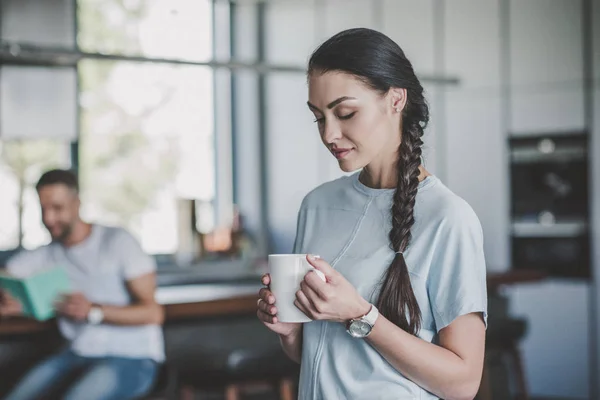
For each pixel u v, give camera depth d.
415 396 1.58
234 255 5.70
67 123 5.48
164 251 6.60
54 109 5.43
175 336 4.10
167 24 6.81
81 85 6.59
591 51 5.68
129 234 3.52
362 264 1.64
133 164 6.82
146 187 6.87
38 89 5.37
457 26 6.19
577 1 5.72
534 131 5.90
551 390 5.80
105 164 6.72
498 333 4.65
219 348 4.22
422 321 1.59
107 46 6.66
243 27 7.09
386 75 1.55
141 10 6.73
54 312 3.32
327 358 1.65
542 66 5.87
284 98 6.97
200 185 7.09
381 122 1.56
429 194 1.62
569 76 5.77
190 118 7.03
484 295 1.58
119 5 6.67
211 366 3.85
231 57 7.11
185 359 4.12
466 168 6.17
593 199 5.67
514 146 6.00
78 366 3.40
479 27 6.09
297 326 1.73
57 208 3.41
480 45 6.09
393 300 1.56
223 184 7.20
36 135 5.40
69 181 3.44
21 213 5.86
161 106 6.91
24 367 3.76
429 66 6.32
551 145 5.87
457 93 6.20
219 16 7.08
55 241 3.53
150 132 6.88
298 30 6.81
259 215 7.16
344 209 1.73
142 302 3.46
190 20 6.89
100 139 6.70
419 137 1.64
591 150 5.69
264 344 4.36
